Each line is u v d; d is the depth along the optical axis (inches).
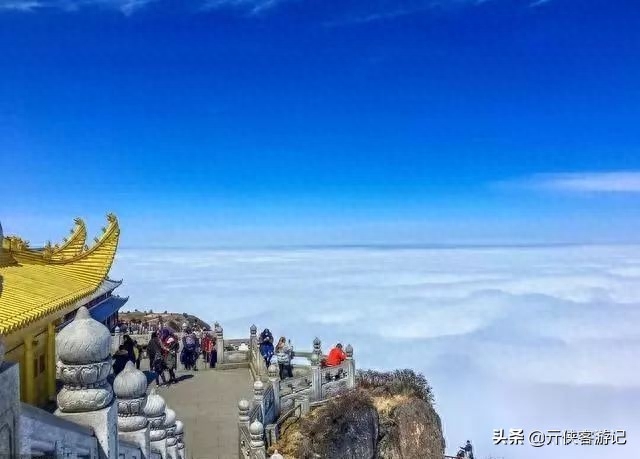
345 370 1168.2
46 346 775.1
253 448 716.7
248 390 1163.3
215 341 1360.7
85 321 342.6
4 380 233.0
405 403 1237.7
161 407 486.6
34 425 284.4
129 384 410.0
